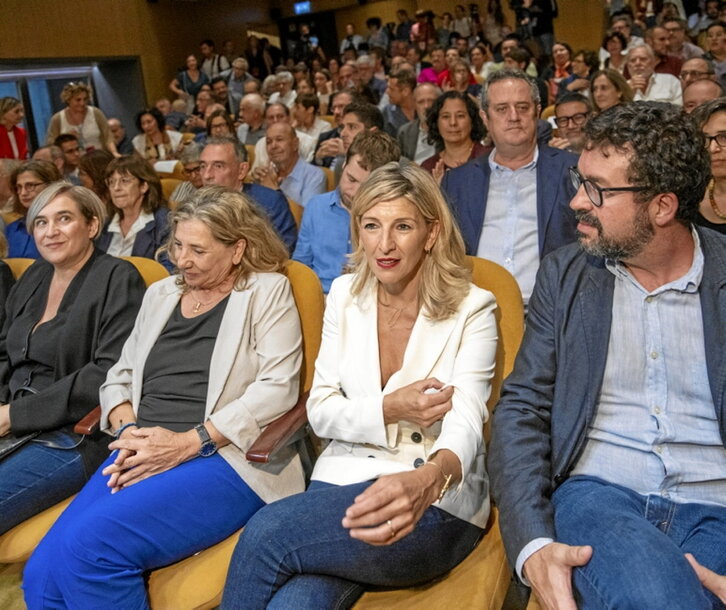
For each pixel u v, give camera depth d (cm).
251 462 200
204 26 1524
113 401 225
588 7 1303
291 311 222
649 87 636
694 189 154
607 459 168
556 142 438
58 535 191
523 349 180
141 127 845
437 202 187
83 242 254
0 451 226
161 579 191
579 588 144
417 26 1336
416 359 188
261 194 387
